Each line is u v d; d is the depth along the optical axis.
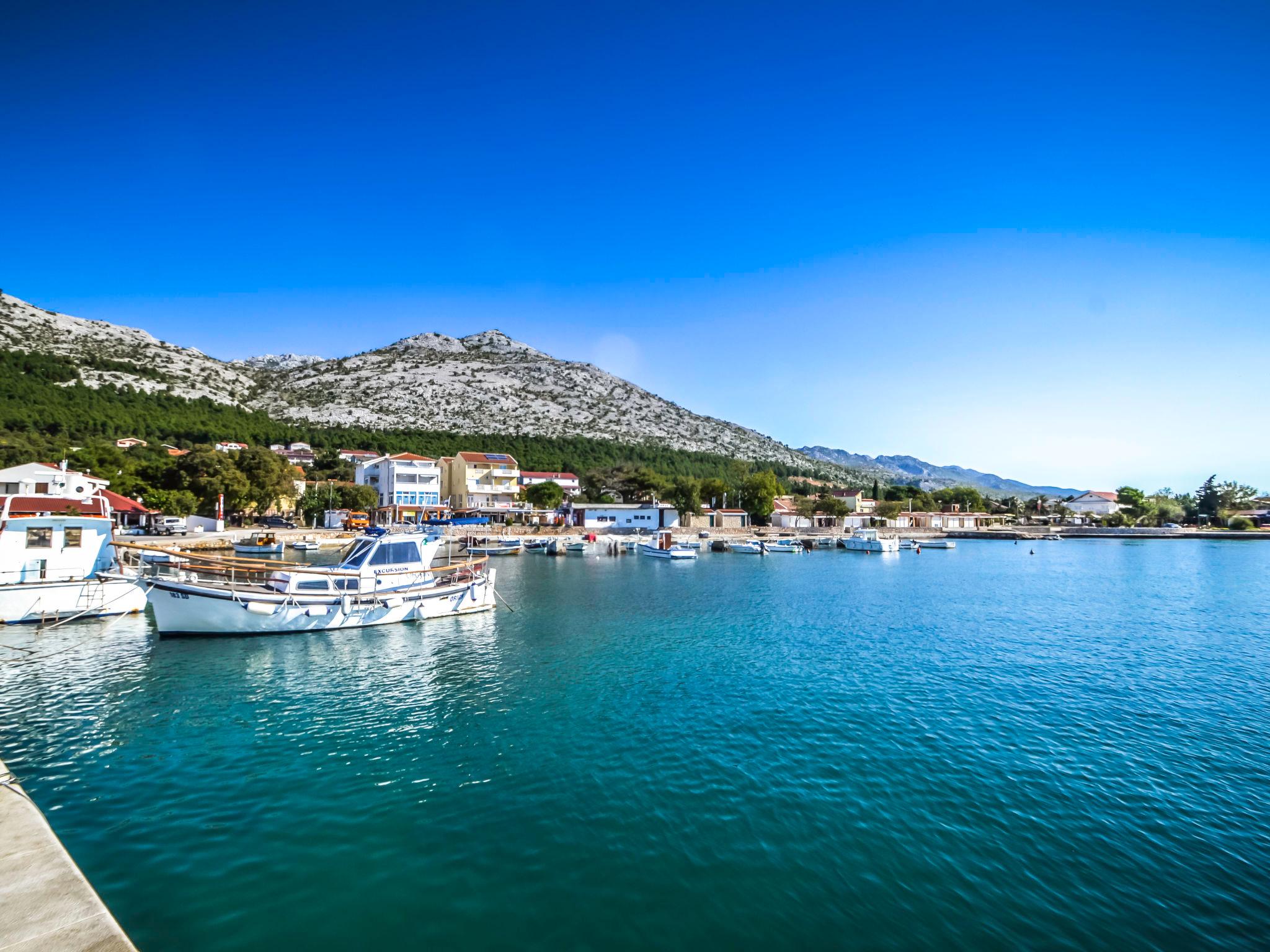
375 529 38.12
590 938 10.11
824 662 27.28
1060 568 74.44
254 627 30.02
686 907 10.93
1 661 25.83
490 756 17.06
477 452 151.88
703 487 129.50
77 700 21.30
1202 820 13.96
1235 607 44.03
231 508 89.94
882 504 156.88
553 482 128.25
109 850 12.36
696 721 19.83
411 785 15.34
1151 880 11.84
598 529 109.75
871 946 10.01
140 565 36.34
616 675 25.03
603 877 11.73
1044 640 32.44
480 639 31.28
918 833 13.34
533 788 15.23
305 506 96.81
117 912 10.57
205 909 10.69
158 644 28.39
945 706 21.39
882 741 18.22
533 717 20.14
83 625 31.34
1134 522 160.12
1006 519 173.88
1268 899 11.33
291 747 17.53
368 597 32.88
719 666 26.55
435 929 10.30
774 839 13.06
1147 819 13.99
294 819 13.66
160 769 16.02
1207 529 148.50
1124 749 17.77
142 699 21.47
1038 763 16.81
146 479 83.56
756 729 19.17
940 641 31.73
